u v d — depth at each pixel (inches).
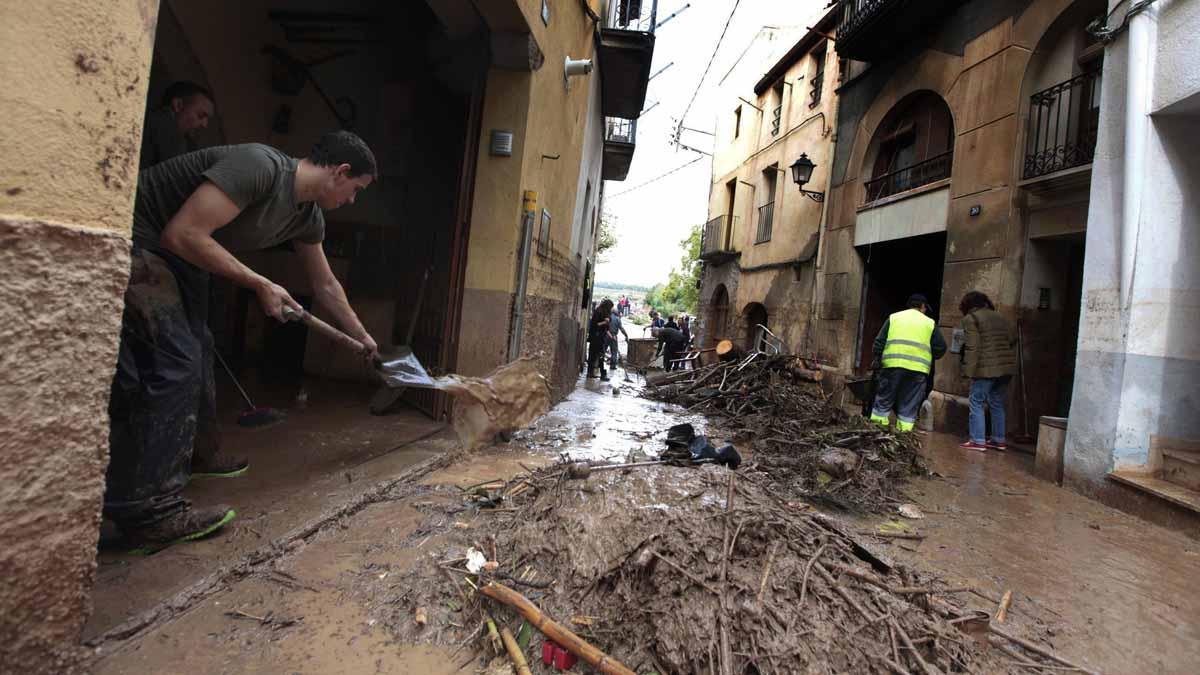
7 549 49.1
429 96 239.5
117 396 83.8
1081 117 268.4
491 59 188.2
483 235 191.3
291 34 241.4
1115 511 169.3
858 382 278.2
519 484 129.3
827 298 467.8
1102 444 180.2
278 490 116.9
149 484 87.3
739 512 89.4
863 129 436.8
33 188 48.7
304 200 104.7
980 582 110.9
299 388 216.2
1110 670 83.9
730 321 690.8
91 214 53.8
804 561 84.1
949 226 333.4
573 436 214.1
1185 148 175.6
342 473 129.9
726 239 733.3
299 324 251.9
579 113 301.6
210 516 93.7
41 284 49.7
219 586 83.2
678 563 79.3
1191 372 175.5
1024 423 284.5
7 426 48.2
